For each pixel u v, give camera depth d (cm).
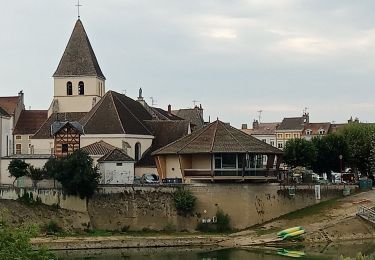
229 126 10344
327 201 10138
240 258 7650
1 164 10212
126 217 9369
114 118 11338
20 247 3825
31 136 13438
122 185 9450
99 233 9088
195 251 8319
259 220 9744
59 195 9206
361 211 9362
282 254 7931
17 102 14638
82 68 13975
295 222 9450
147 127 12088
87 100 13925
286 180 10506
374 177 12056
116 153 10138
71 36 14188
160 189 9556
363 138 12175
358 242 8825
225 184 9712
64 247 8406
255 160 9850
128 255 7994
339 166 12244
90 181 9181
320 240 8856
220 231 9544
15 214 8838
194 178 9788
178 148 10050
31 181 9688
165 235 9131
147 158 11381
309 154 11938
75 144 10656
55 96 14012
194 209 9600
